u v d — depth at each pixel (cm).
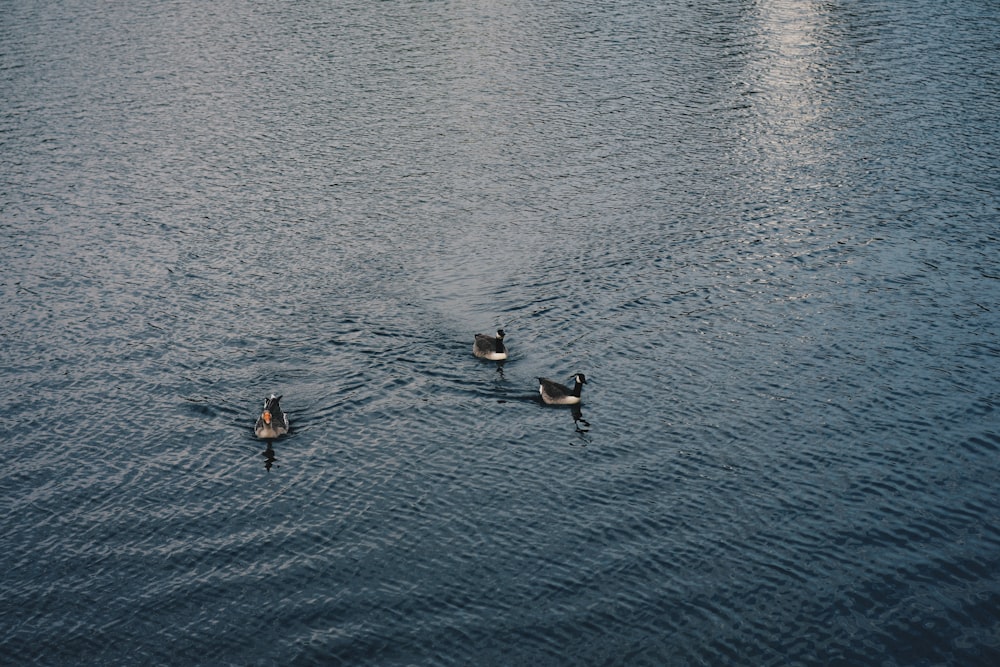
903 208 8169
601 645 4366
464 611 4544
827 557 4831
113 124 9869
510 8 12975
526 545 4922
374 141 9512
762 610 4541
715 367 6281
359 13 12812
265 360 6372
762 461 5478
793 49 11519
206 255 7650
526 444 5625
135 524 5081
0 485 5362
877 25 12169
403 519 5094
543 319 6775
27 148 9369
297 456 5544
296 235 7919
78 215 8244
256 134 9669
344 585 4688
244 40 11919
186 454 5581
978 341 6462
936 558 4809
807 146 9281
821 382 6119
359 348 6475
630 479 5356
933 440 5609
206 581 4719
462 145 9419
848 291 7056
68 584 4719
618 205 8338
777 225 7975
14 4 13038
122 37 11981
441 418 5831
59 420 5872
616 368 6281
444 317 6800
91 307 7000
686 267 7412
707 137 9506
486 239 7831
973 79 10562
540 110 10100
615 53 11500
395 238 7856
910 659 4284
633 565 4794
